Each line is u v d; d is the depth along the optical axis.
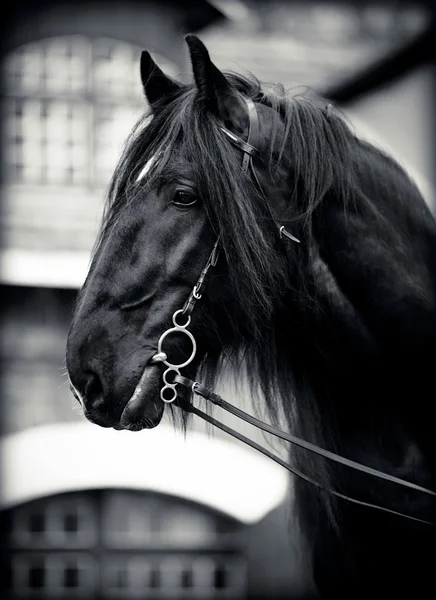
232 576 13.31
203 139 4.17
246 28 14.96
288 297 4.37
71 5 13.77
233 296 4.23
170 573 13.38
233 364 4.57
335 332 4.45
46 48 13.84
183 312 4.15
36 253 12.63
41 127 13.86
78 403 4.35
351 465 4.25
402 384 4.55
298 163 4.28
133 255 4.14
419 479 4.59
